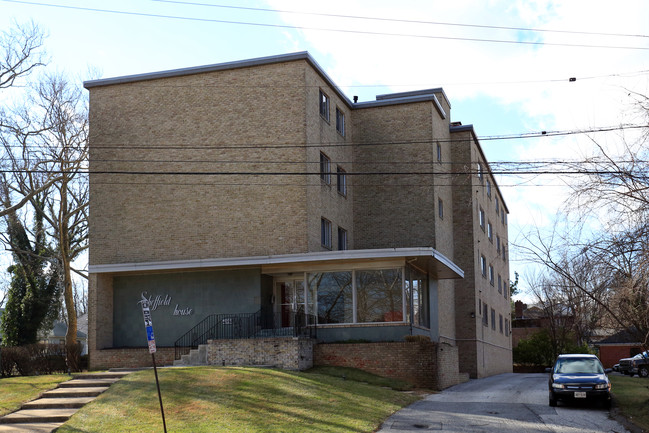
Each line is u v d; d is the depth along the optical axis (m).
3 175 34.81
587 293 16.69
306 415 17.20
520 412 19.55
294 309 29.72
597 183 14.93
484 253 45.06
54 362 28.67
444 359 27.45
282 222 29.38
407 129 34.81
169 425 16.23
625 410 19.73
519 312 74.00
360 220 34.81
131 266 29.66
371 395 21.06
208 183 30.59
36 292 44.56
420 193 34.31
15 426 17.42
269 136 30.02
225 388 19.75
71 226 38.94
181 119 31.33
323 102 32.22
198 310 29.78
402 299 28.05
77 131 35.66
